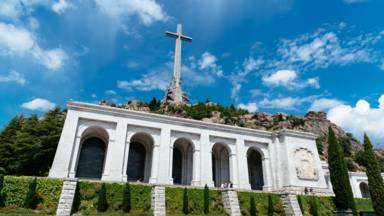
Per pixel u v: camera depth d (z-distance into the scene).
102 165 45.25
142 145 50.22
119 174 40.12
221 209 35.66
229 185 46.50
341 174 43.69
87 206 30.05
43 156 47.41
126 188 32.25
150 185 33.84
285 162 49.78
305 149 51.97
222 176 53.69
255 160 56.47
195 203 35.03
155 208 31.38
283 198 39.84
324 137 107.81
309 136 53.41
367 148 40.25
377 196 37.16
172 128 46.38
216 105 114.44
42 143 47.78
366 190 70.81
